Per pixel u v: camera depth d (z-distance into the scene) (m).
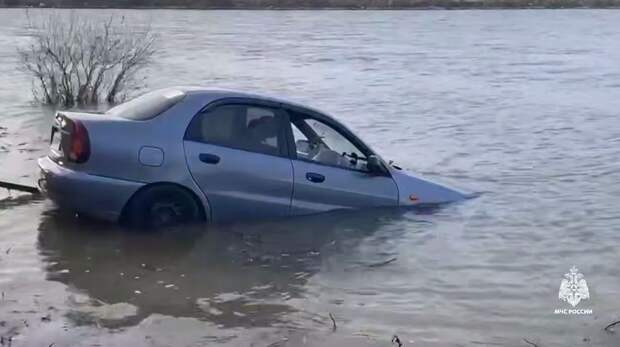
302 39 47.00
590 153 14.29
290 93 23.02
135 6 86.12
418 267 7.78
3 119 17.34
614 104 21.36
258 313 6.51
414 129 17.06
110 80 22.31
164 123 8.45
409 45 43.25
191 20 66.56
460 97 22.69
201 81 25.30
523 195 10.88
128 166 8.23
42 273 7.34
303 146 9.08
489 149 14.73
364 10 91.00
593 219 9.64
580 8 98.44
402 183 9.65
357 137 9.44
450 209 9.84
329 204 9.12
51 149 8.80
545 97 22.86
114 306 6.56
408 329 6.26
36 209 9.37
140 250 8.02
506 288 7.23
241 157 8.65
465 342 6.02
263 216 8.81
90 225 8.72
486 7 98.69
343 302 6.82
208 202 8.54
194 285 7.14
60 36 26.38
